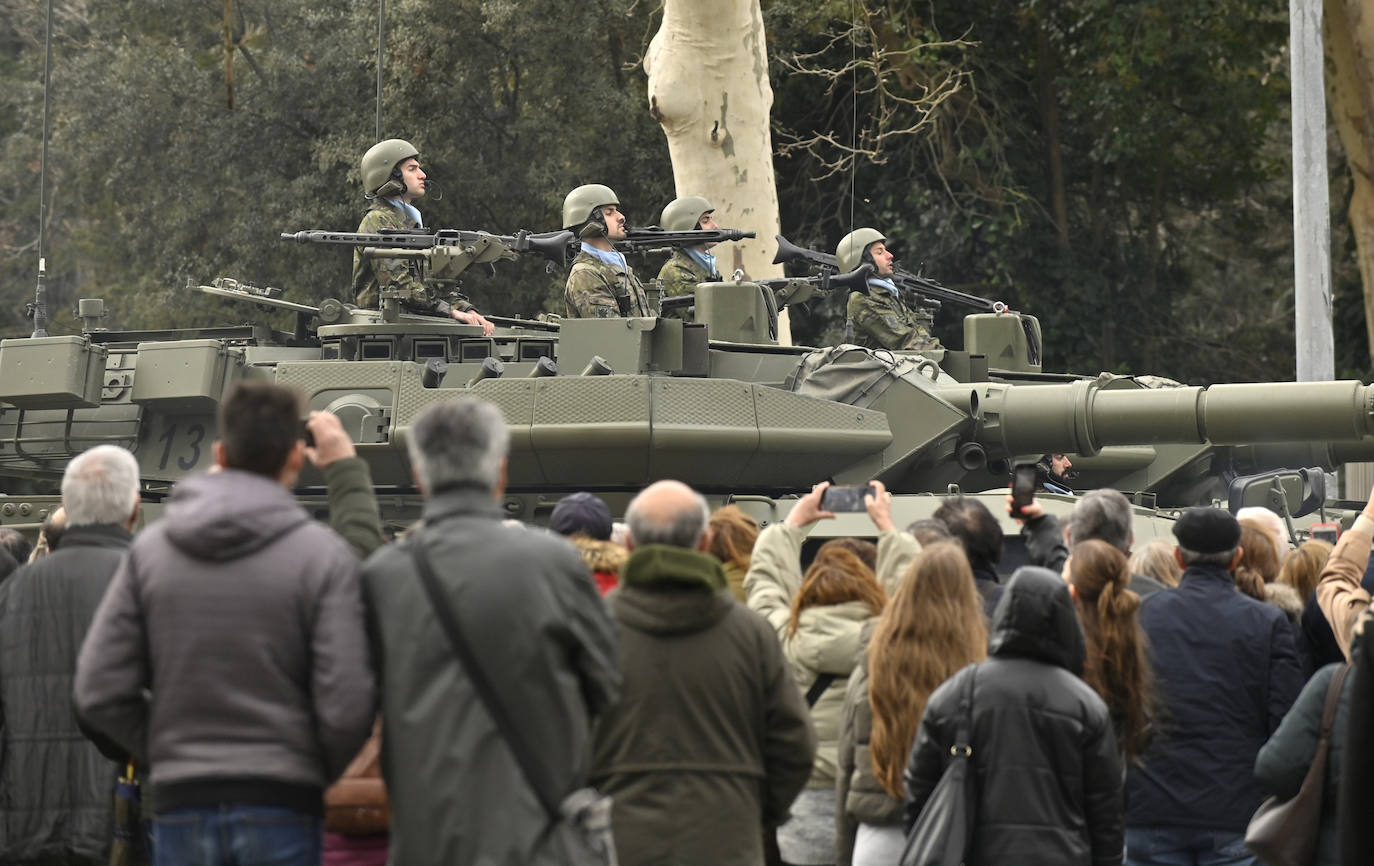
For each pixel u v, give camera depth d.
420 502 22.42
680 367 22.67
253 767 8.84
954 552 12.12
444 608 8.95
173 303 59.38
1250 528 16.30
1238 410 21.95
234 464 9.44
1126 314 58.12
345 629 9.00
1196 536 13.81
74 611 13.01
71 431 23.95
